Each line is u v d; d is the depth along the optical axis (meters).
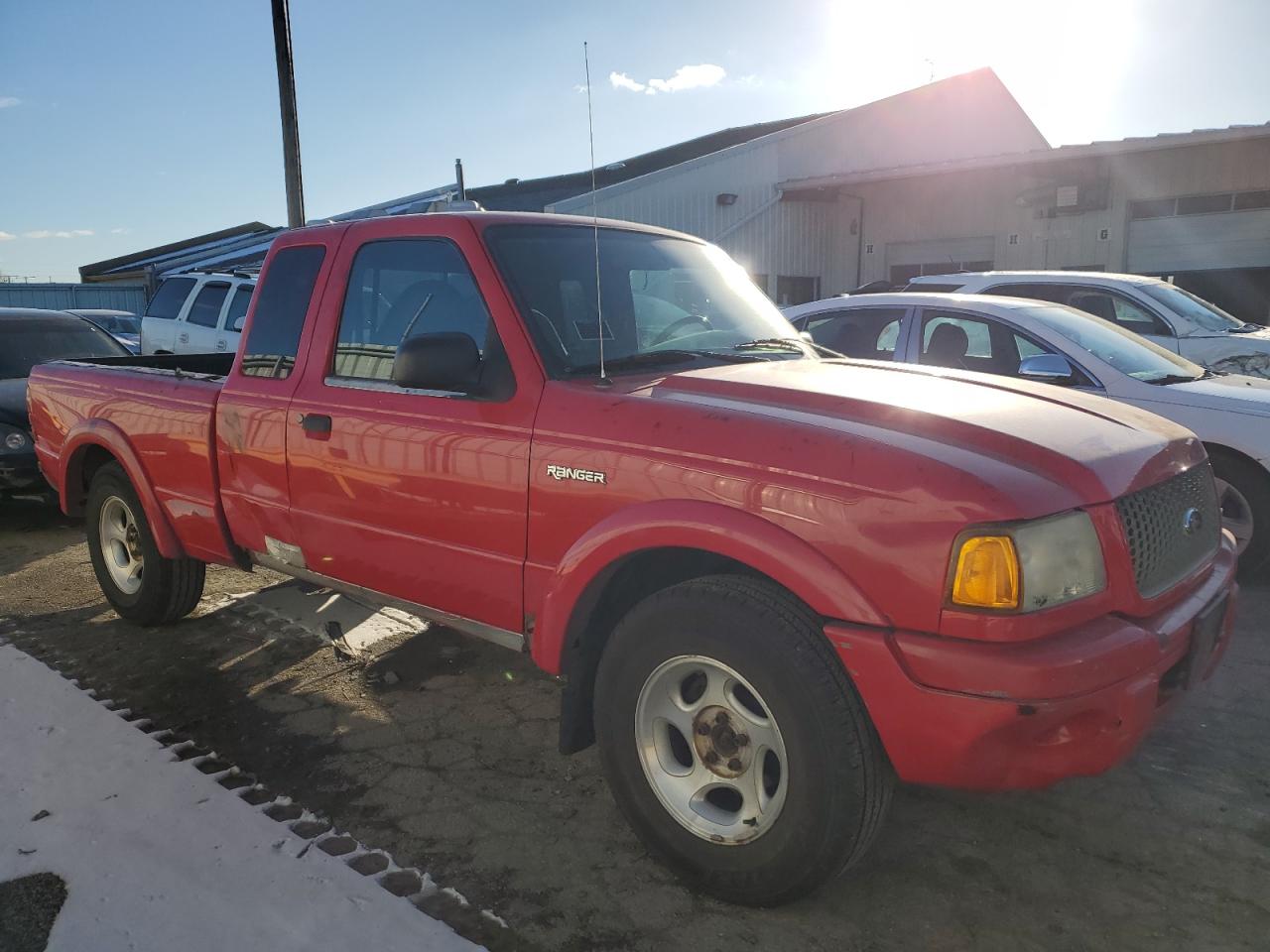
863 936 2.47
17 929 2.46
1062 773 2.26
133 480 4.45
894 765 2.31
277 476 3.71
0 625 4.90
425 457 3.15
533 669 4.27
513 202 25.25
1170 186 17.53
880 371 3.27
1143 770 3.33
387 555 3.37
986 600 2.17
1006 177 19.56
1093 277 7.71
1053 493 2.30
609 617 2.94
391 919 2.49
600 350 3.01
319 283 3.68
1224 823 2.99
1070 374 5.60
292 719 3.77
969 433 2.46
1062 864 2.79
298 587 5.45
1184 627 2.49
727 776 2.57
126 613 4.81
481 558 3.05
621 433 2.71
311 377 3.62
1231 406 5.18
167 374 4.50
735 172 20.23
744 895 2.54
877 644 2.25
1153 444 2.76
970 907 2.59
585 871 2.76
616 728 2.73
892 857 2.83
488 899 2.62
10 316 8.56
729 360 3.32
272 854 2.80
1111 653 2.24
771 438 2.47
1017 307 6.09
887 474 2.29
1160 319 7.27
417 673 4.23
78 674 4.22
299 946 2.38
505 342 3.03
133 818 2.99
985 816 3.05
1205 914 2.55
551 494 2.83
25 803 3.08
